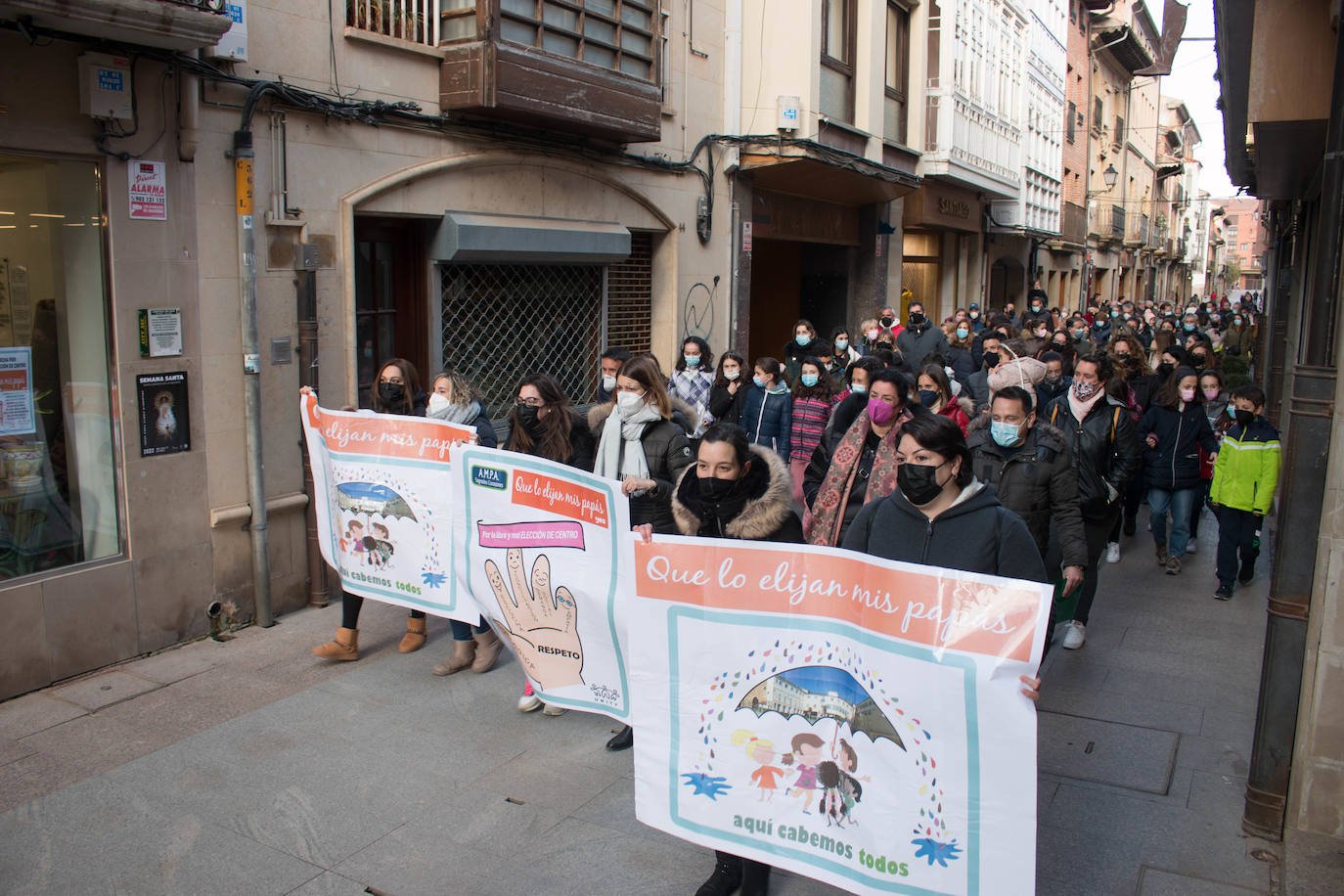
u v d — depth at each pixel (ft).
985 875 9.20
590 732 16.14
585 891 11.86
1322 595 12.59
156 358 18.61
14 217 16.75
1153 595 24.16
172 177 18.56
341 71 21.65
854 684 9.77
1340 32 12.39
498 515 14.47
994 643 9.07
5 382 16.92
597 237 29.22
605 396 20.81
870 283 52.06
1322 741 12.76
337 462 17.90
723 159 36.68
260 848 12.67
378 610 21.88
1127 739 16.01
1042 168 87.04
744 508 11.60
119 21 15.99
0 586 16.66
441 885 11.95
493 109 24.13
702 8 34.71
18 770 14.56
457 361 26.71
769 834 10.36
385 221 24.32
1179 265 210.79
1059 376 26.18
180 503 19.24
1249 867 12.35
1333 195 12.24
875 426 15.26
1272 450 22.94
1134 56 124.16
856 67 45.60
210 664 18.65
